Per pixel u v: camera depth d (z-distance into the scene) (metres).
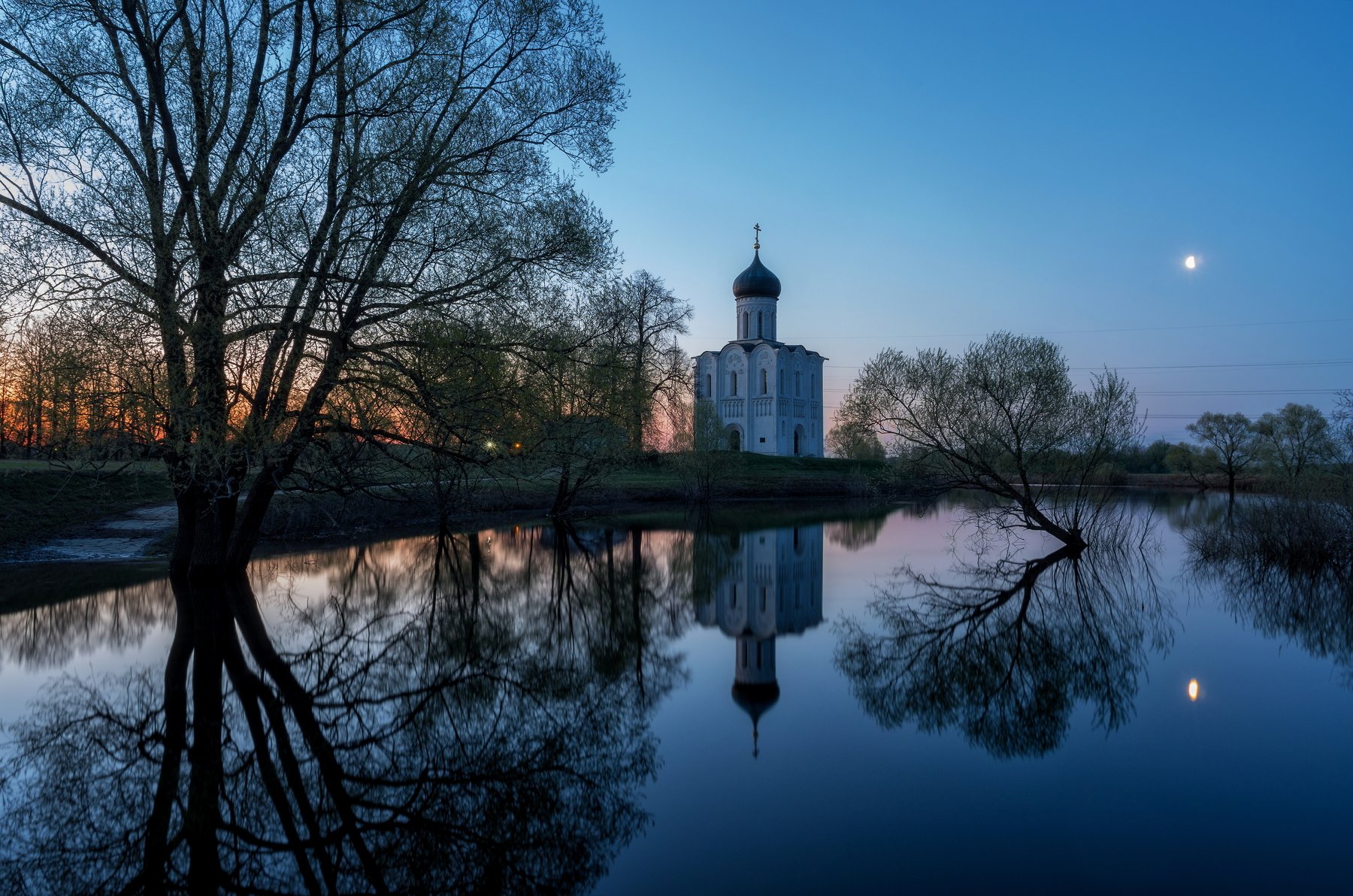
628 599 18.28
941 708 10.38
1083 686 11.44
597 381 15.99
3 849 6.66
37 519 21.69
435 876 6.27
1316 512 21.75
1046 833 6.79
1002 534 30.88
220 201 11.96
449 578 20.27
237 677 11.15
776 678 11.76
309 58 13.38
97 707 9.76
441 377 13.48
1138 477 71.75
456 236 13.59
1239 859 6.36
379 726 9.51
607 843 6.64
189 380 12.01
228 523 16.33
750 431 76.56
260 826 7.05
